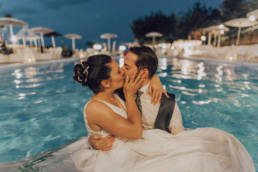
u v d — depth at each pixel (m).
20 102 4.38
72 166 1.42
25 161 1.67
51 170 1.45
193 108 3.81
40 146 2.52
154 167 1.19
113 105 1.25
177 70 9.62
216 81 6.55
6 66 10.07
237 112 3.55
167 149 1.30
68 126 3.13
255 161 1.99
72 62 15.23
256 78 6.95
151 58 1.24
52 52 19.19
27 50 13.51
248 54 12.22
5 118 3.45
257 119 3.21
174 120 1.44
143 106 1.40
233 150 1.21
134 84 1.18
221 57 14.92
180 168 1.16
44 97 4.82
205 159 1.17
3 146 2.51
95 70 1.17
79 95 5.02
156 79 1.41
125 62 1.29
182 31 35.72
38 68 10.79
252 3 28.05
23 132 2.91
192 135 1.41
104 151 1.34
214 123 3.08
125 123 1.18
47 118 3.47
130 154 1.32
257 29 20.56
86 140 2.09
